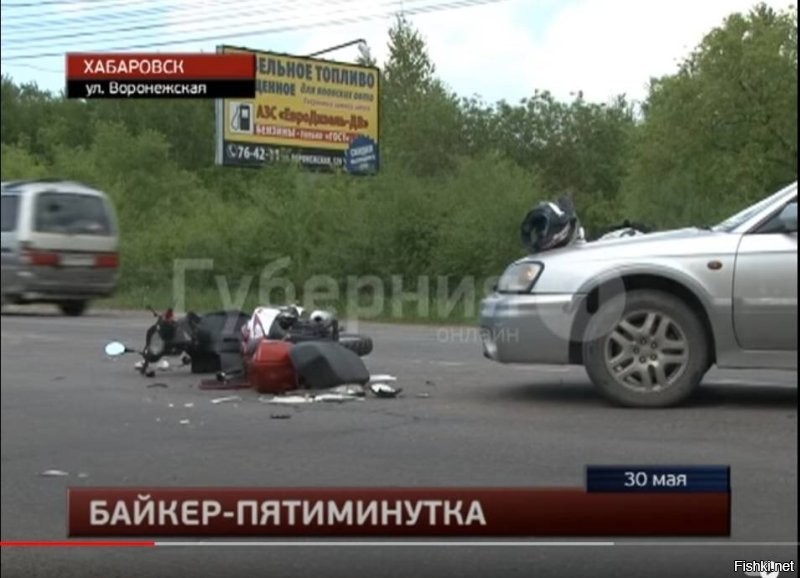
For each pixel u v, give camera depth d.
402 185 20.92
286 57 16.19
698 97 16.64
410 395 9.55
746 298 8.53
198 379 9.90
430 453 7.21
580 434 7.83
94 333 8.84
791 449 7.27
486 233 21.16
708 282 8.58
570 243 9.47
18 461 6.52
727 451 7.26
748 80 15.32
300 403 9.10
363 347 11.05
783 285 8.50
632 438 7.70
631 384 8.74
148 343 9.73
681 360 8.70
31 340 7.52
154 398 8.83
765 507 5.99
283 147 16.36
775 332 8.52
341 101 17.12
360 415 8.59
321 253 15.49
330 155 17.53
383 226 19.75
